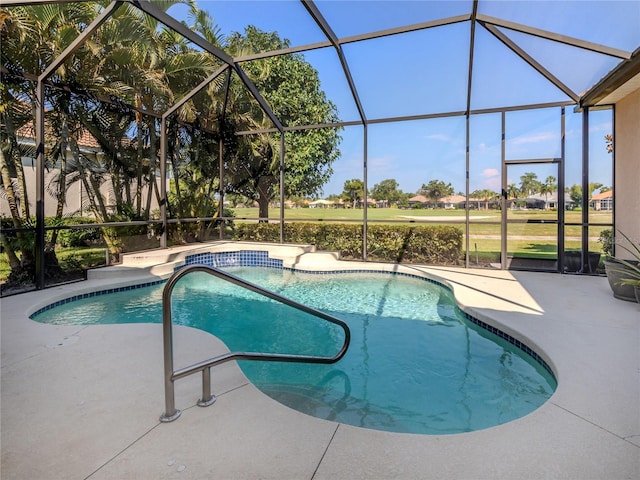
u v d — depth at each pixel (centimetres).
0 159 533
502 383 308
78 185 687
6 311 420
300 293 620
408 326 457
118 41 613
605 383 246
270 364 345
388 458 172
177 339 328
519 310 423
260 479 159
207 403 217
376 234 834
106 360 282
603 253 646
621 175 602
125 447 179
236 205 991
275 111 945
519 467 166
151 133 778
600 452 176
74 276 627
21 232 564
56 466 166
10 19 488
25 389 236
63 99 607
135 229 771
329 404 278
